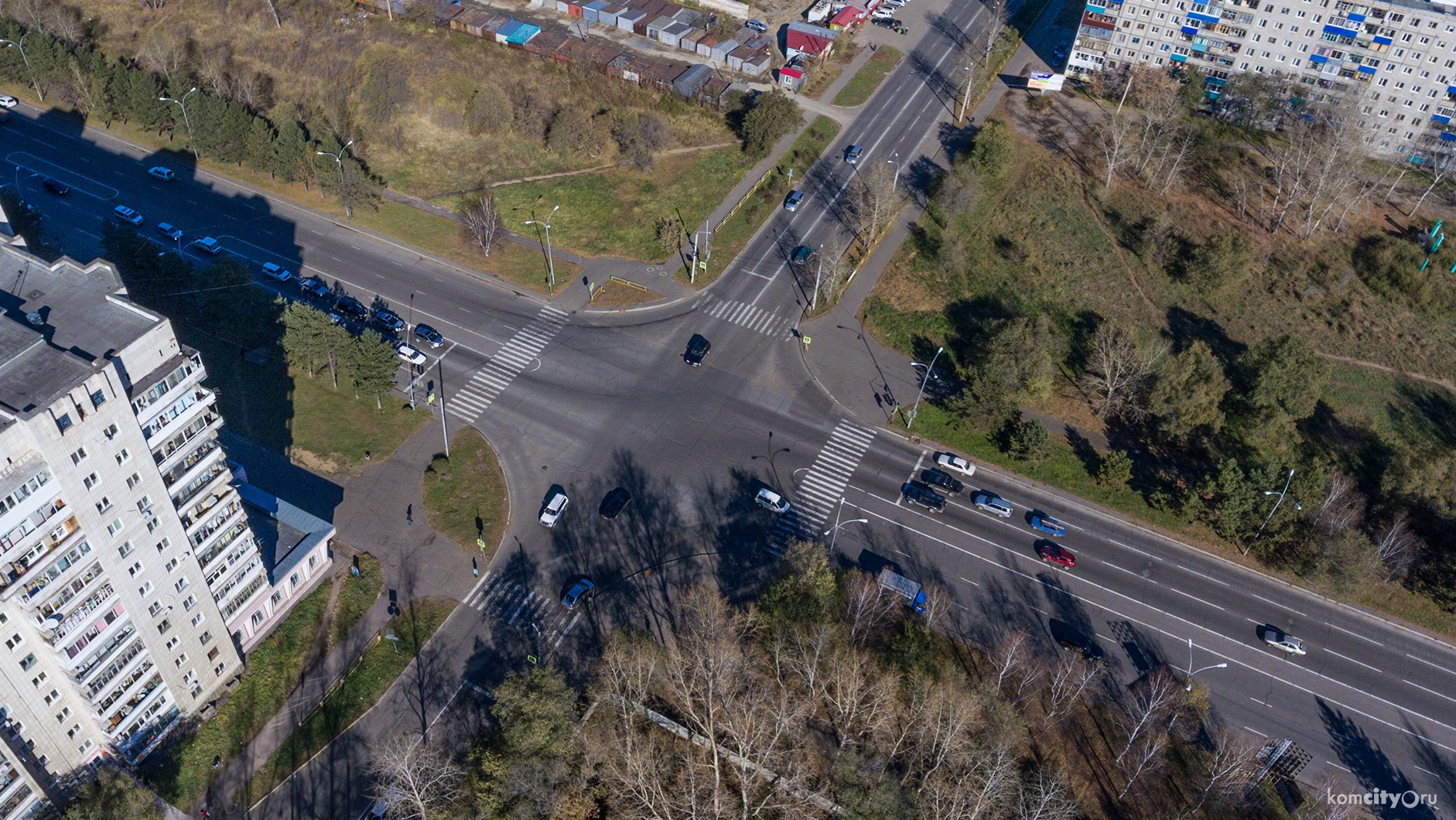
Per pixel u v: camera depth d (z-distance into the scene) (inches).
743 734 3019.2
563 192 5698.8
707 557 3900.1
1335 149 5359.3
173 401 2679.6
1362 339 5068.9
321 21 6525.6
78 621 2630.4
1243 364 4552.2
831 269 4918.8
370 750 3216.0
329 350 4271.7
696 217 5556.1
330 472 4082.2
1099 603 3873.0
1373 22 5708.7
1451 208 5679.1
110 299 2645.2
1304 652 3762.3
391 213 5492.1
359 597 3634.4
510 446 4271.7
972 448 4443.9
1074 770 3326.8
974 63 6948.8
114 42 6535.4
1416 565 4052.7
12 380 2370.8
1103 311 5123.0
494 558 3831.2
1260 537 4050.2
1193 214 5659.5
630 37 6840.6
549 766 2970.0
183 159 5777.6
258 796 3090.6
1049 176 5890.8
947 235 5418.3
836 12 7322.8
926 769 3161.9
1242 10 6028.5
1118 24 6422.2
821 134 6205.7
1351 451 4552.2
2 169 5541.3
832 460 4345.5
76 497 2482.8
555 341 4793.3
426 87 6200.8
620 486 4143.7
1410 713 3607.3
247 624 3366.1
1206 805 3262.8
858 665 3284.9
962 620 3764.8
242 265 4576.8
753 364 4758.9
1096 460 4411.9
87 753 2970.0
